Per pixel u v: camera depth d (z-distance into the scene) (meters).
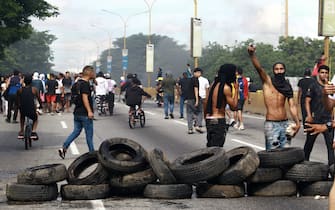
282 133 9.67
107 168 8.82
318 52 97.50
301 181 8.84
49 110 30.47
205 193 8.77
